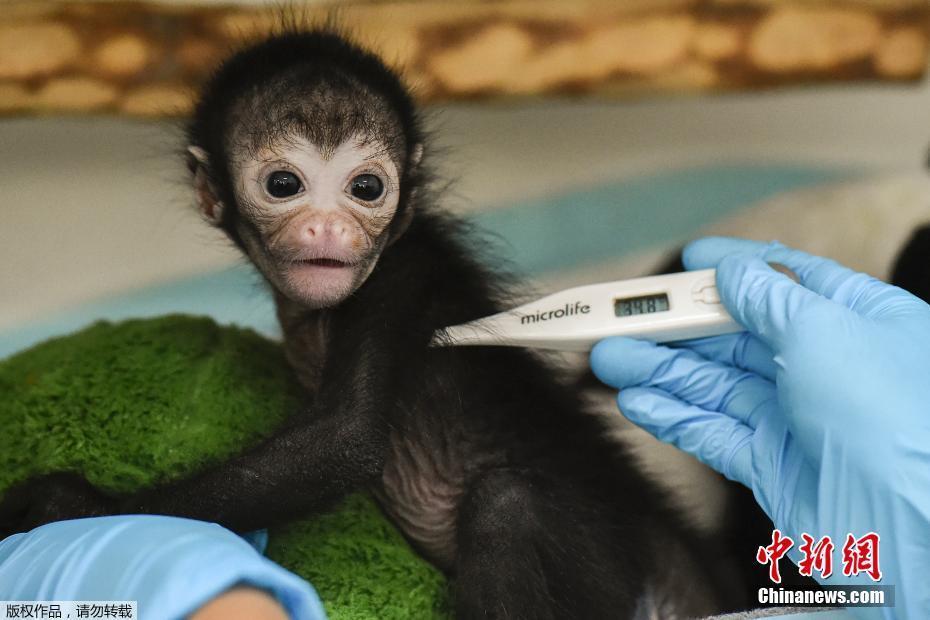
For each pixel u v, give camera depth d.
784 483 0.46
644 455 0.59
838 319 0.45
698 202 0.66
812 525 0.46
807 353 0.44
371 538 0.49
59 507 0.48
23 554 0.42
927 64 0.65
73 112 0.63
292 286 0.49
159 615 0.38
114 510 0.48
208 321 0.53
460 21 0.63
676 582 0.54
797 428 0.44
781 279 0.46
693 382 0.48
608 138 0.68
